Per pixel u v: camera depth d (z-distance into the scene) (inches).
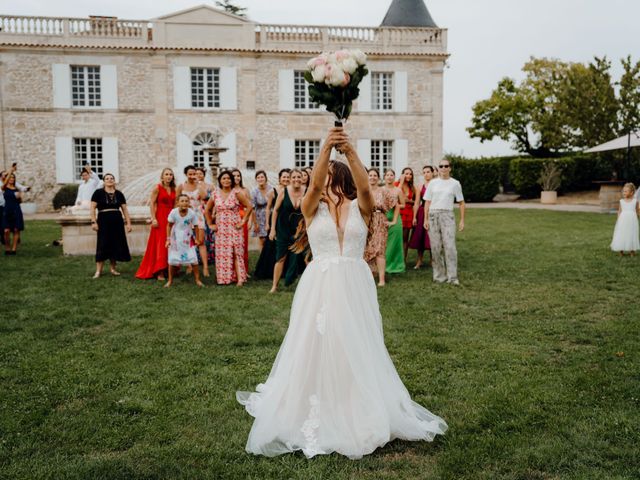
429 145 1141.1
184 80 1053.8
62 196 1004.6
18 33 1002.1
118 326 256.5
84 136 1035.3
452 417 155.4
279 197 350.6
